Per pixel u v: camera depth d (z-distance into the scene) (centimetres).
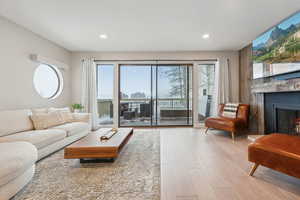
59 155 239
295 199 136
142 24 277
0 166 123
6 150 148
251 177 174
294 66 233
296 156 142
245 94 405
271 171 188
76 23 272
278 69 264
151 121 463
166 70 460
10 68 263
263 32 312
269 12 239
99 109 455
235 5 220
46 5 218
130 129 302
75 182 164
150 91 461
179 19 259
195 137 341
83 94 427
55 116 301
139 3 215
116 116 443
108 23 273
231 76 437
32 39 305
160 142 306
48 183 162
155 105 463
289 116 272
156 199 137
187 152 252
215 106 439
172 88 461
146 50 425
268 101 318
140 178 172
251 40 356
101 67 454
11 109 266
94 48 408
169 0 208
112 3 214
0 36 247
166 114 463
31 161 155
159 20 262
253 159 174
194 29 297
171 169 194
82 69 430
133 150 262
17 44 275
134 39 347
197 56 436
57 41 358
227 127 319
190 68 456
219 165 205
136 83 460
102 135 251
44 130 254
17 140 201
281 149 154
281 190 149
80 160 211
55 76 396
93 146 194
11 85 266
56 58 377
